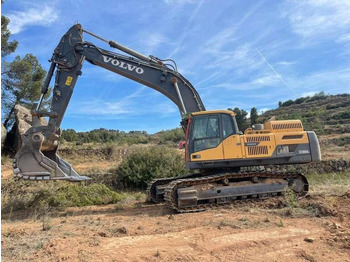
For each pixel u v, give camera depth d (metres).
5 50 28.61
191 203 8.39
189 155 8.70
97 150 27.09
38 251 5.00
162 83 9.92
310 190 10.27
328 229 6.06
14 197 10.67
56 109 9.41
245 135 8.88
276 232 5.90
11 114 28.55
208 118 8.88
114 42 9.82
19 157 8.57
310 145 9.26
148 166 14.99
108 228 6.52
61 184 11.62
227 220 6.78
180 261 4.62
